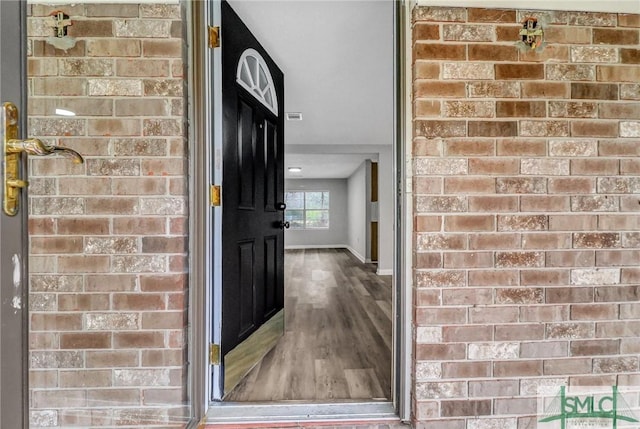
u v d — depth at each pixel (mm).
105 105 1251
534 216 1319
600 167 1339
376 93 2742
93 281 1250
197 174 1365
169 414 1266
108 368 1253
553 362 1329
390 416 1357
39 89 1221
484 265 1308
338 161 6387
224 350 1511
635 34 1350
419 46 1283
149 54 1261
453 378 1302
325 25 1783
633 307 1350
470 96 1298
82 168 1243
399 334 1379
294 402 1448
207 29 1423
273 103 2191
